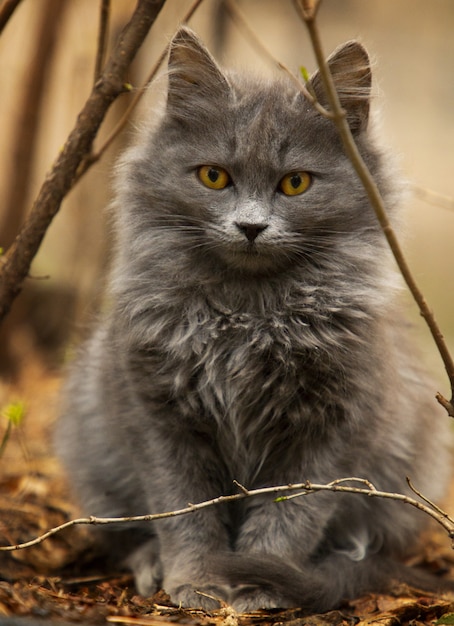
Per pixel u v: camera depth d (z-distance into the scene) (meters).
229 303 5.02
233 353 4.97
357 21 15.38
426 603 4.92
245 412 5.02
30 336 9.61
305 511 5.00
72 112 9.48
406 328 6.00
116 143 8.62
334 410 4.87
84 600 4.48
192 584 4.83
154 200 5.12
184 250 5.06
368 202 5.02
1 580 4.99
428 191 5.88
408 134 16.89
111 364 5.25
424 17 16.55
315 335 4.90
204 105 5.07
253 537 5.05
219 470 5.25
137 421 5.11
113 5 8.89
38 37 9.06
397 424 5.33
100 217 9.29
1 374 9.27
